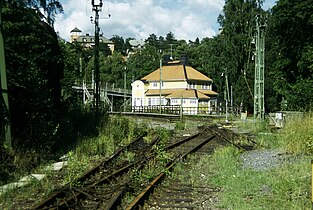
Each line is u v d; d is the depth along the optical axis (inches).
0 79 520.7
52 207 321.7
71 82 1742.1
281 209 329.1
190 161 601.0
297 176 442.9
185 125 1391.5
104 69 4471.0
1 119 519.5
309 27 1610.5
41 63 775.7
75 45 4439.0
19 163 490.6
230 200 360.5
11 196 369.7
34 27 706.2
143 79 3449.8
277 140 789.2
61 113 928.3
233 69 2669.8
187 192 398.6
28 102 626.8
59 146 690.2
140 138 951.6
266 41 2496.3
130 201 357.7
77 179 421.7
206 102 3134.8
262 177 452.1
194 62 3777.1
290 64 1726.1
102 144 719.7
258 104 1400.1
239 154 660.1
